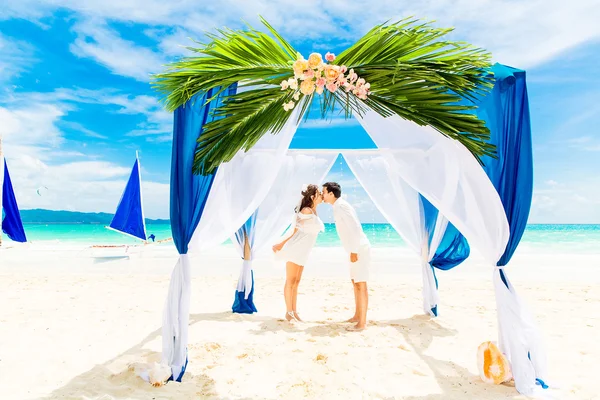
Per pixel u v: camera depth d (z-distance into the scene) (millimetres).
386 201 5355
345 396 2889
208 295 6754
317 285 7762
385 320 5098
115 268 10188
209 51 3092
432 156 3240
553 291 7227
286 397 2871
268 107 3227
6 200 16906
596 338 4387
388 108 3119
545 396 2818
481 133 2949
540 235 30297
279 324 4863
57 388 2986
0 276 8828
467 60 2990
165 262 11227
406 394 2920
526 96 3096
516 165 3086
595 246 21062
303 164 5445
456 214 3137
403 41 2959
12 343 4133
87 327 4746
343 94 3240
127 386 3020
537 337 3029
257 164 3520
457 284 7898
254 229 5512
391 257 12391
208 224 3418
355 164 5410
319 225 4965
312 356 3725
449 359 3691
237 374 3297
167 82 3139
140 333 4504
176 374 3152
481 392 2947
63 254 13344
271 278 8703
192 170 3229
